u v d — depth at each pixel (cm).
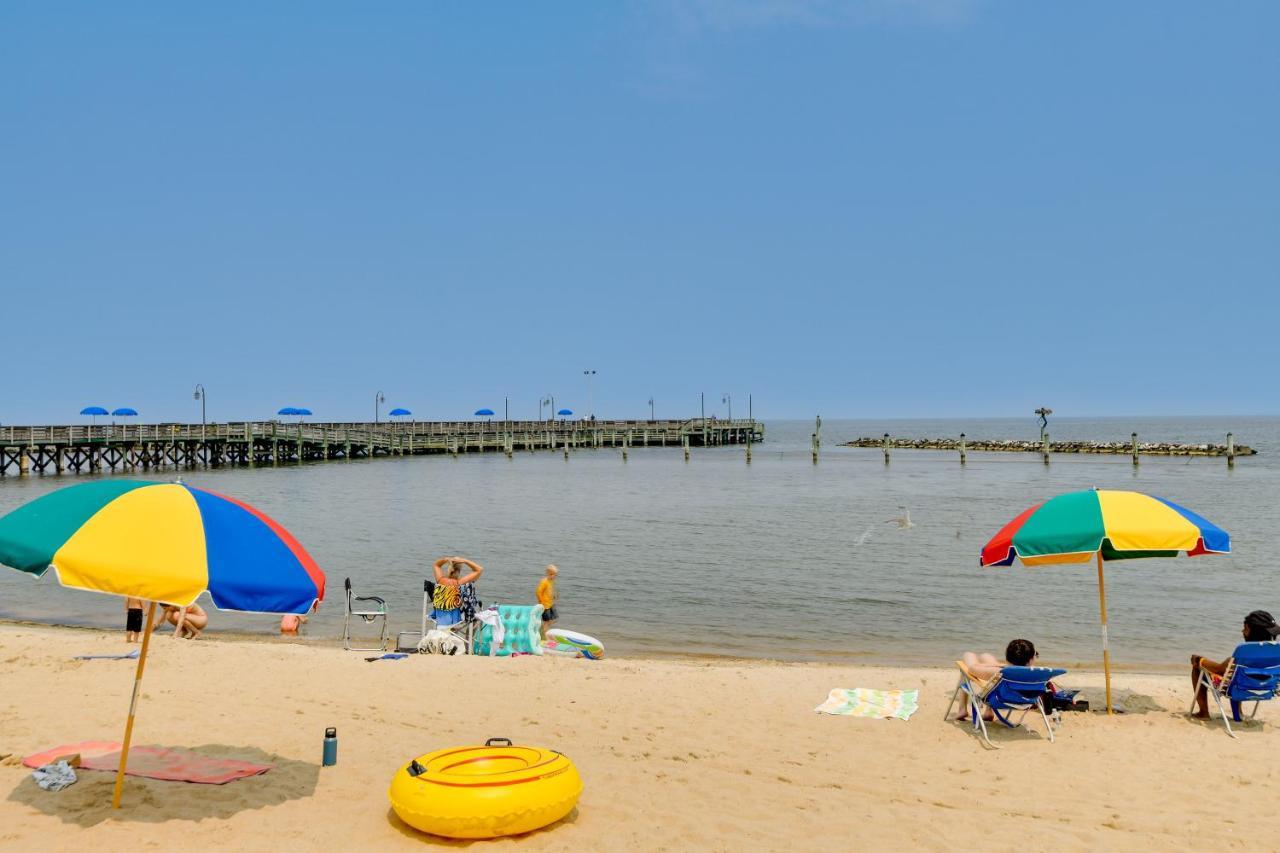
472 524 3391
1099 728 933
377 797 704
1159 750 857
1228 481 5272
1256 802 721
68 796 668
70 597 2034
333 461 7675
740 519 3572
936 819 683
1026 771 800
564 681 1120
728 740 891
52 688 1008
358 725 909
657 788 743
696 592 2098
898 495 4606
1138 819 685
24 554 509
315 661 1184
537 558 2591
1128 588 2141
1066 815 695
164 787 696
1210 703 1029
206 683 1054
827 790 746
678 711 998
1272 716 980
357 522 3438
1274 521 3353
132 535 514
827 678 1170
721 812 690
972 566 2461
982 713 945
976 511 3828
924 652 1564
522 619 1336
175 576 504
